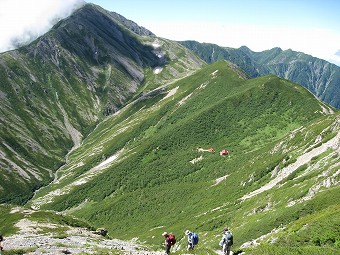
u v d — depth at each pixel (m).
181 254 39.50
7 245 45.53
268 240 53.53
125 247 57.47
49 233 72.31
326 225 43.56
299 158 146.12
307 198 87.12
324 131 151.38
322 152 133.75
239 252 38.72
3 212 102.19
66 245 47.56
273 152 186.12
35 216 97.44
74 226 96.44
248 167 194.50
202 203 181.25
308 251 35.56
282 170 150.38
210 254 38.47
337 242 39.31
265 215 95.00
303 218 59.16
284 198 103.12
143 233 176.62
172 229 155.00
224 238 36.44
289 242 44.06
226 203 159.00
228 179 199.88
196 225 140.00
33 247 42.69
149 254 41.12
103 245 54.69
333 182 89.19
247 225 96.31
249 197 145.00
